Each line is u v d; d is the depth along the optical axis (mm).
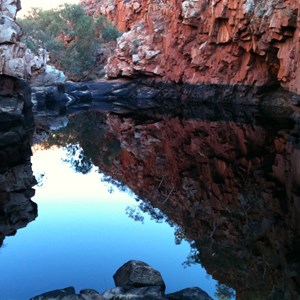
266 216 10375
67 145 23078
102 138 25031
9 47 28125
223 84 38906
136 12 63188
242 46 35281
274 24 29609
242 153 18219
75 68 56812
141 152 20703
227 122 27766
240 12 33156
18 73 27656
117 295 6066
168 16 48406
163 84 47406
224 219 10383
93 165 18359
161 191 13672
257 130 23750
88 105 44219
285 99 32500
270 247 8492
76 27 59969
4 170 15828
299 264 7652
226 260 7957
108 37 61562
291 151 17781
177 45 45062
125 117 33812
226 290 6699
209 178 14820
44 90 42344
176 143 22016
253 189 12875
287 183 13125
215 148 19766
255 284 6871
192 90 42688
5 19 29375
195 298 6027
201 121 29094
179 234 9383
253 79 35562
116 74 52375
